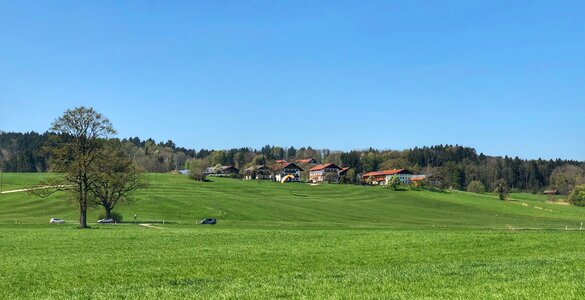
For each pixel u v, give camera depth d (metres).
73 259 34.53
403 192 193.88
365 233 56.09
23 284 25.47
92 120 75.88
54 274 28.30
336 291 21.36
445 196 187.50
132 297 21.47
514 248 40.09
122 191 95.00
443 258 34.38
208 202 133.25
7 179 163.38
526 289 20.73
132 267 30.75
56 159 74.62
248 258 34.53
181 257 35.19
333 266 30.80
